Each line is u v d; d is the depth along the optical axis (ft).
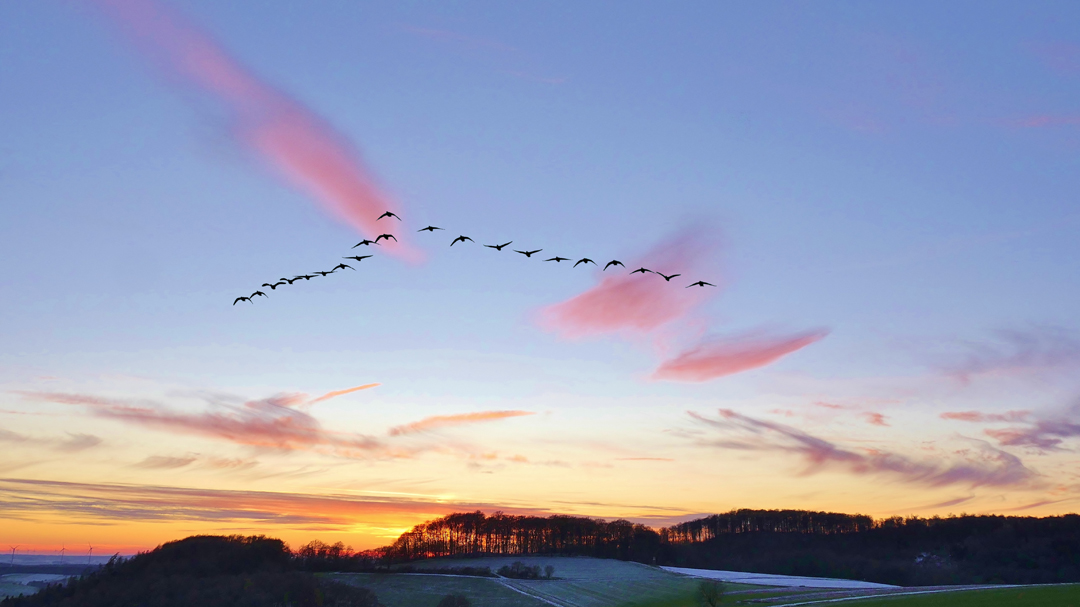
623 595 383.86
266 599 389.19
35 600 440.04
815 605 279.69
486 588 410.11
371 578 447.42
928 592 305.94
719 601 314.35
